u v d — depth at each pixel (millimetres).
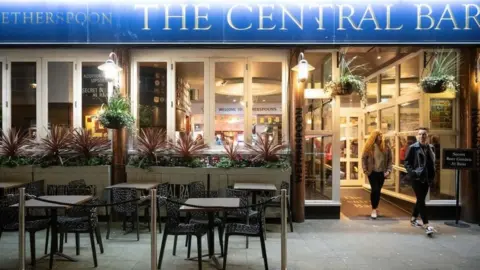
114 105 6234
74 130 6730
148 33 6387
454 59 6676
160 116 7043
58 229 4535
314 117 6941
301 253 4922
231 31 6367
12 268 4363
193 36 6391
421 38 6281
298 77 6363
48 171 6469
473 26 6227
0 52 6910
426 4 6227
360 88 6098
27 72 7047
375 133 6910
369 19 6273
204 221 4875
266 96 7059
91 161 6562
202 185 5672
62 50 6938
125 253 4910
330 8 6277
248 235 4324
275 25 6340
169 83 6977
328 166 6938
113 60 6543
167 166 6582
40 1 6344
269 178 6461
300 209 6590
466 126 6602
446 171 6926
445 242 5438
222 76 7102
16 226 4488
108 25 6367
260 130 7031
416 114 7133
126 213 5746
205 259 4664
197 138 6773
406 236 5738
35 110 7016
